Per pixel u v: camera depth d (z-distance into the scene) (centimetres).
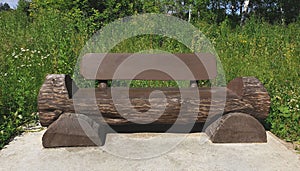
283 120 328
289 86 427
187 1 928
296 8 1234
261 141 286
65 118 271
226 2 1119
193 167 237
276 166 241
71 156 254
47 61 473
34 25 720
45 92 275
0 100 344
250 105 285
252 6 1254
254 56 604
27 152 262
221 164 243
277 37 708
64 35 590
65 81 282
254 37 694
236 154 261
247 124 284
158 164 242
